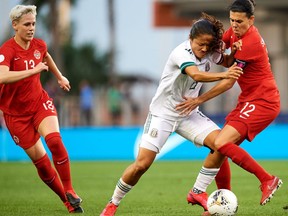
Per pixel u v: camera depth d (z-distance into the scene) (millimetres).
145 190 42312
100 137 67375
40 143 32406
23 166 59719
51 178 32656
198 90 29656
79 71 154000
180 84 28766
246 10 29062
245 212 32250
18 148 67250
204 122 29859
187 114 29203
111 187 44500
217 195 28891
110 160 66375
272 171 53062
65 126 93375
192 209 33781
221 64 30016
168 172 53562
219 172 31062
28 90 31547
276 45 106125
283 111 102938
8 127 32219
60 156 31688
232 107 99688
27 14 30844
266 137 65438
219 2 98750
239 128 29359
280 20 103750
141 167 28875
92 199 38344
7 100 31719
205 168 30406
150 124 29203
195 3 100188
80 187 44531
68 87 34156
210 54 29000
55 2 122375
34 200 38156
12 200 38219
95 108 114625
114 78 148875
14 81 29578
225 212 28656
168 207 34688
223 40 30703
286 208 32875
